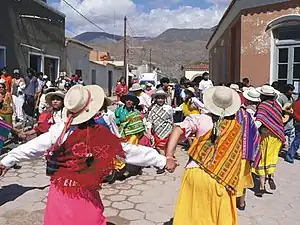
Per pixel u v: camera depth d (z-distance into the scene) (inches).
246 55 525.7
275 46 501.0
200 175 146.2
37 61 823.1
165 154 149.9
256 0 502.9
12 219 209.0
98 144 130.6
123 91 535.2
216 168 144.7
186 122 150.9
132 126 278.8
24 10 738.8
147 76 1595.7
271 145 254.8
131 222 206.1
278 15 489.1
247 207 229.9
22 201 237.6
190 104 371.9
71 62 1070.4
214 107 148.9
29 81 552.1
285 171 317.4
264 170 254.4
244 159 197.5
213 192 144.5
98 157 129.9
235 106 150.2
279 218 213.6
